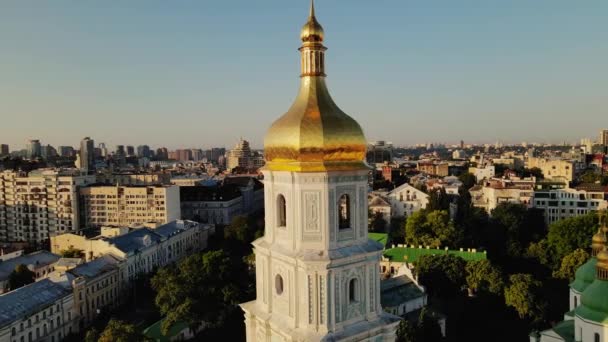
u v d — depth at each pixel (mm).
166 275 139625
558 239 177000
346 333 45438
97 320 148250
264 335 50062
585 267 97625
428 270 151000
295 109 46938
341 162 46000
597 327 77125
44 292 131875
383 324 47125
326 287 44812
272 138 47125
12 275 157250
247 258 177375
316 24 47188
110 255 169000
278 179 47781
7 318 115500
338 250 45531
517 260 187125
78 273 148500
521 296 126188
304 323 45469
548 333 92000
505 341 120188
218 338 127688
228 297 125875
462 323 131500
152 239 198625
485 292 143125
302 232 45531
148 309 157125
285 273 47156
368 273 47344
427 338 107562
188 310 117500
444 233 192500
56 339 131375
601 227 96500
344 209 47500
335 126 45094
